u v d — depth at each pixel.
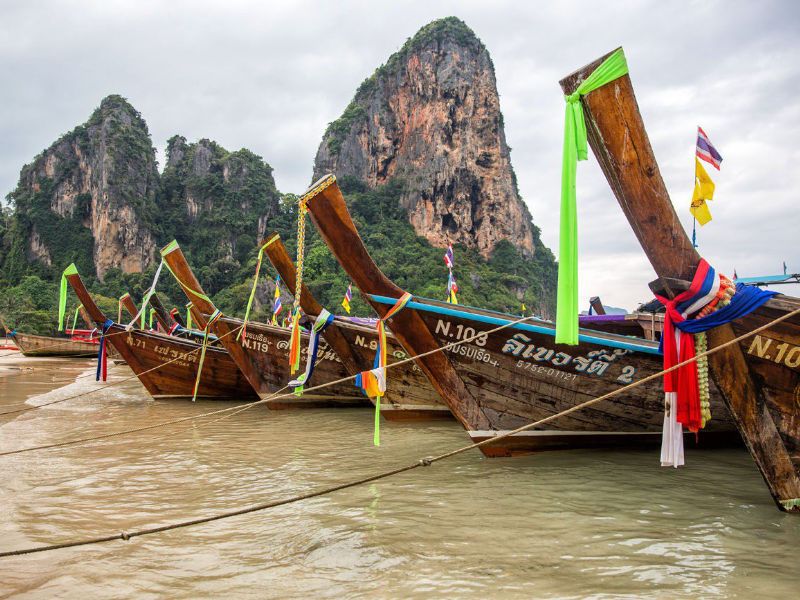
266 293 87.44
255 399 13.78
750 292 4.24
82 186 101.69
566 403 6.55
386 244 100.94
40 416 11.32
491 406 6.54
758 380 4.39
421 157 112.75
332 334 9.14
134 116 105.50
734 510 4.80
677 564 3.74
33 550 3.97
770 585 3.42
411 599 3.33
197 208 105.06
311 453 7.45
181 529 4.67
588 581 3.52
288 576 3.71
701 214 6.06
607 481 5.70
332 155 119.44
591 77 4.07
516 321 6.11
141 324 14.90
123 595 3.51
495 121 115.19
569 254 4.16
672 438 4.45
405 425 9.36
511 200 115.38
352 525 4.61
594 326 10.60
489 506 5.01
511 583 3.51
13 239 100.56
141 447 8.09
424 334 6.41
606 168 4.30
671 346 4.47
